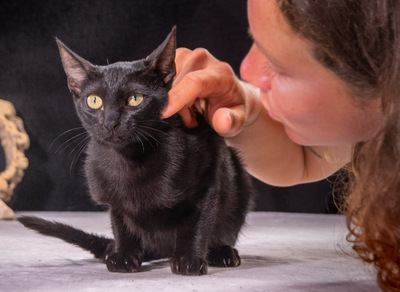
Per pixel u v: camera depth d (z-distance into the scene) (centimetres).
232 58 172
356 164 43
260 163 68
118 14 171
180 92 54
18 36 173
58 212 159
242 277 54
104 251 65
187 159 58
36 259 65
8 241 81
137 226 60
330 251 75
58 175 171
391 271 42
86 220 128
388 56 37
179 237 58
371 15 37
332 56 38
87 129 61
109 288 48
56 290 47
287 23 39
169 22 171
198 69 58
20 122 164
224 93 58
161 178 57
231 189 64
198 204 58
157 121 58
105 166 59
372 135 40
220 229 65
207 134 60
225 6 170
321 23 38
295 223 122
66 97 172
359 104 40
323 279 53
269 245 82
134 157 58
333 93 40
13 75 173
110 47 172
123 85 59
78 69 61
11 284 49
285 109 43
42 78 173
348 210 44
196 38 172
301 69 40
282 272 57
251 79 47
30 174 171
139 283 50
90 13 170
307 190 166
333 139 44
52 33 172
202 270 55
